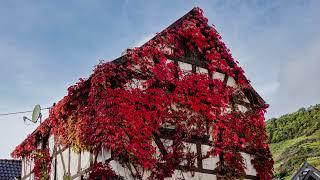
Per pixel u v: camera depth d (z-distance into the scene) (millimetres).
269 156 14297
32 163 16781
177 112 12562
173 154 12031
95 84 11664
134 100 11812
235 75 14633
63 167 13906
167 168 11789
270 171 14156
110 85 11781
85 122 12078
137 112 11742
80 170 12672
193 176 12289
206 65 14039
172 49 13383
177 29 13766
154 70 12602
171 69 13023
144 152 11492
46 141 15859
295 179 22922
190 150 12453
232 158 13203
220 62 14336
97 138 11406
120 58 12195
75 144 12883
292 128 54469
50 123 14492
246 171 13648
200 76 13500
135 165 11344
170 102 12547
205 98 13312
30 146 16562
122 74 11969
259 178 13867
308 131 52094
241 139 13688
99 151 11789
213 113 13352
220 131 13367
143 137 11609
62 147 14258
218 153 12930
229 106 13961
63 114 13414
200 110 13078
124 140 11258
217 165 12922
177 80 13008
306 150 46688
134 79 12148
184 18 14180
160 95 12367
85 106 12633
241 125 13945
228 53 14719
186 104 12859
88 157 12367
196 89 13234
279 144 53938
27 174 17203
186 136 12500
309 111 54562
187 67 13516
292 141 52156
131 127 11469
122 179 11070
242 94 14594
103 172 11094
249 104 14648
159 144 11930
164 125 12227
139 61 12430
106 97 11461
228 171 12992
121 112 11430
